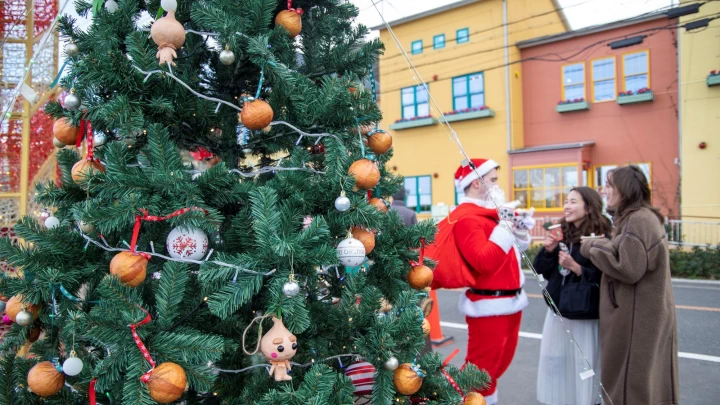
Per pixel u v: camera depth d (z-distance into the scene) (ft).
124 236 4.00
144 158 3.83
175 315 3.42
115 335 3.20
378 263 4.60
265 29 4.00
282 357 3.35
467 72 42.55
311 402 3.13
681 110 33.68
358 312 4.12
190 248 3.58
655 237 6.69
